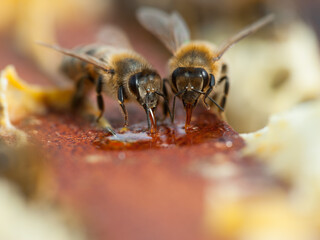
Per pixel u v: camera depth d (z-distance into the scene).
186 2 0.12
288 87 0.11
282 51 0.11
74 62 0.10
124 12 0.13
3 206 0.07
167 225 0.07
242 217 0.07
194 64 0.09
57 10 0.12
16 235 0.07
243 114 0.11
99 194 0.08
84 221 0.07
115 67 0.09
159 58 0.12
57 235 0.07
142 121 0.09
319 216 0.07
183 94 0.09
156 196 0.07
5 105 0.09
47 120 0.09
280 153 0.08
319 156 0.08
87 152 0.08
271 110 0.10
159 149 0.08
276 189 0.07
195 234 0.07
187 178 0.08
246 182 0.08
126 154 0.08
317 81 0.11
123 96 0.09
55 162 0.08
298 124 0.08
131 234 0.07
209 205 0.07
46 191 0.08
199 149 0.08
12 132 0.09
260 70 0.11
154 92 0.09
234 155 0.08
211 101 0.09
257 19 0.12
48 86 0.10
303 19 0.12
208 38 0.12
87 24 0.12
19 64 0.11
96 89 0.09
